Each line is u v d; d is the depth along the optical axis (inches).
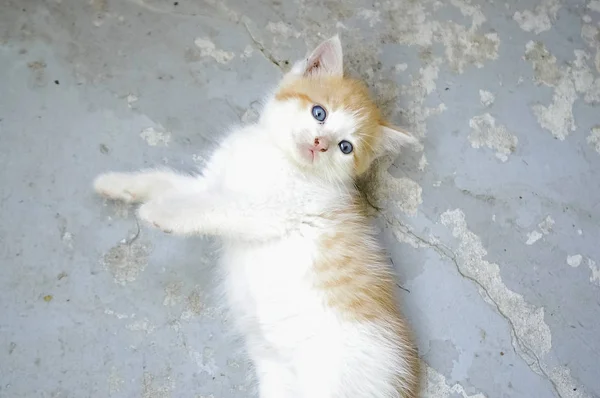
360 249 15.3
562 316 17.2
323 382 14.5
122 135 16.1
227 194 14.8
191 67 16.9
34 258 14.9
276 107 15.7
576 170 18.3
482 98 18.3
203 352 15.4
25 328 14.6
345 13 18.2
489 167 17.9
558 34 19.3
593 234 17.9
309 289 14.7
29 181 15.3
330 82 15.8
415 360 16.0
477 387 16.5
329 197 15.4
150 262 15.6
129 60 16.5
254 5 17.7
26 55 16.0
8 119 15.5
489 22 19.0
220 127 16.7
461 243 17.3
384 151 16.6
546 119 18.5
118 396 14.7
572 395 16.8
